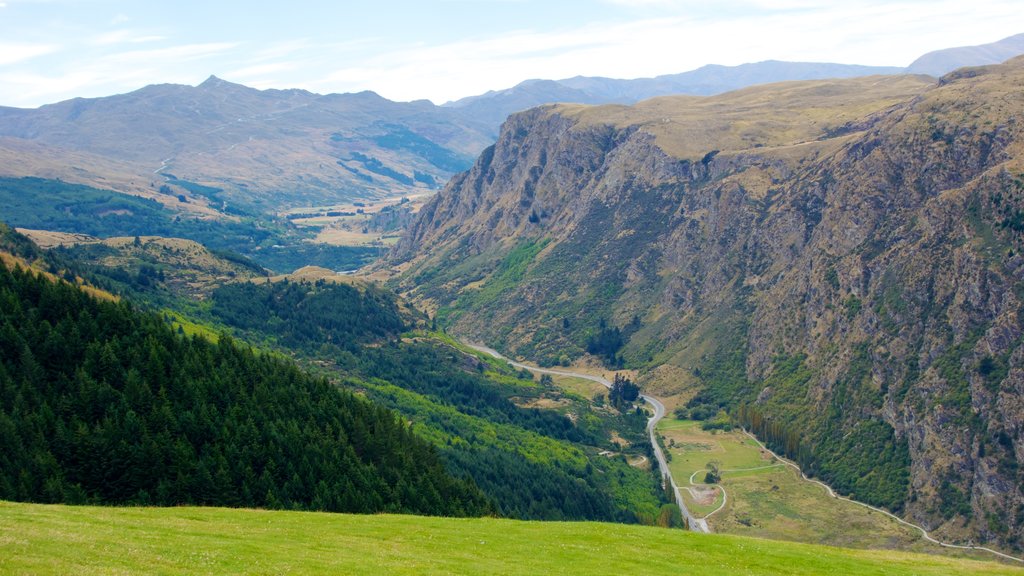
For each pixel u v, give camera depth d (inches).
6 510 3105.3
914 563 3978.8
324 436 5964.6
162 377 5708.7
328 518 3959.2
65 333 5782.5
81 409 5157.5
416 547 3371.1
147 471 4793.3
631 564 3427.7
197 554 2714.1
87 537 2706.7
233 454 5226.4
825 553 4062.5
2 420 4635.8
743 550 3905.0
